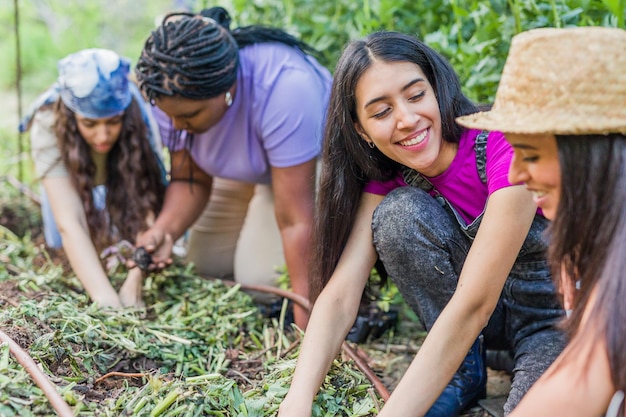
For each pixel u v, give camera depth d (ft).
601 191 4.58
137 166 9.21
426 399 5.64
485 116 5.06
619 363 4.47
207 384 6.57
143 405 6.05
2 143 15.96
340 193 6.56
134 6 23.82
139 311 8.26
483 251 5.69
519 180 4.96
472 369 6.81
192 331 7.90
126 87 8.54
